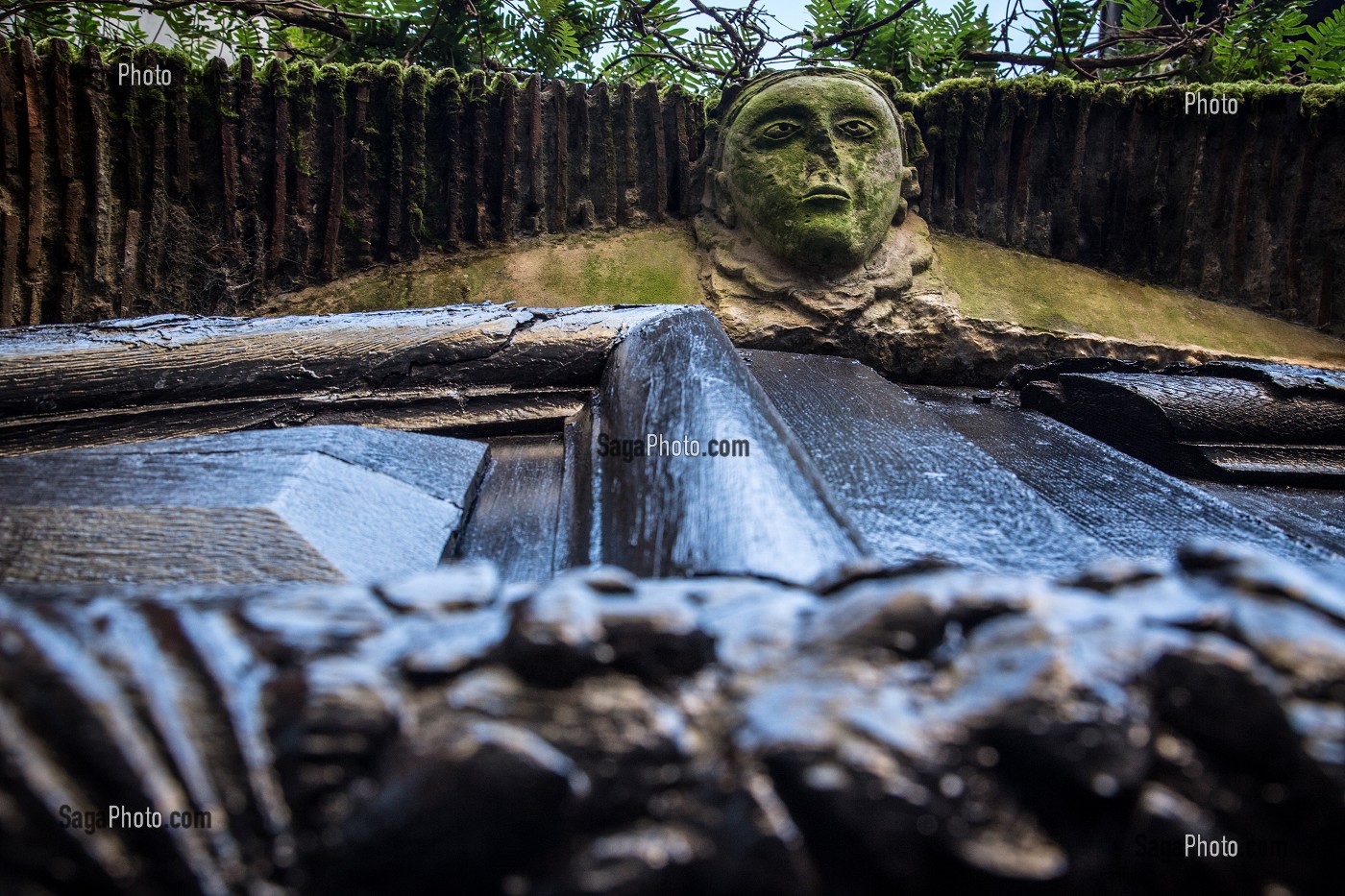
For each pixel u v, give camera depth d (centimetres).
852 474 193
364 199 337
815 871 73
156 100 323
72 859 70
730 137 340
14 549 134
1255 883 77
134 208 321
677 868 73
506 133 347
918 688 80
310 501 150
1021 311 334
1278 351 345
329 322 244
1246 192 366
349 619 86
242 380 223
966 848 74
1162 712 81
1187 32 457
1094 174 370
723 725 79
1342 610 86
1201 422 246
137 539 136
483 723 76
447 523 165
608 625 82
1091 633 83
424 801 72
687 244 350
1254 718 79
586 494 170
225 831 73
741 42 459
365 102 338
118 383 218
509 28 442
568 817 74
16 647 75
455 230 342
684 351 210
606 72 474
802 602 92
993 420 274
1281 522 209
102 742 72
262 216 330
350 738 76
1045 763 76
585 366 230
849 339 317
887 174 332
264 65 335
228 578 132
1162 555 173
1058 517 181
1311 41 488
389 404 225
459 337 233
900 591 85
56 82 316
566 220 353
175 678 79
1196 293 367
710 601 93
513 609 84
